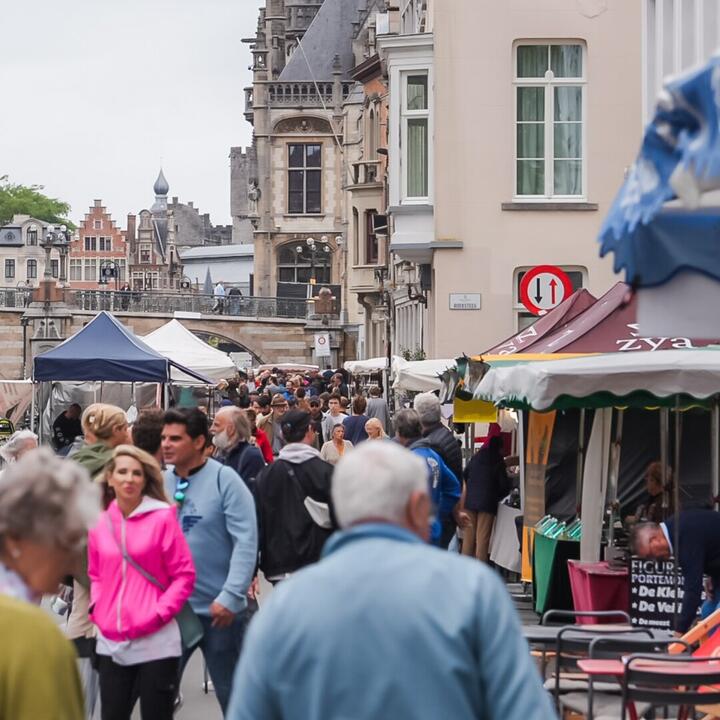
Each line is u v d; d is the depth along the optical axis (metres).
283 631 5.29
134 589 10.02
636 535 12.16
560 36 36.50
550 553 17.83
